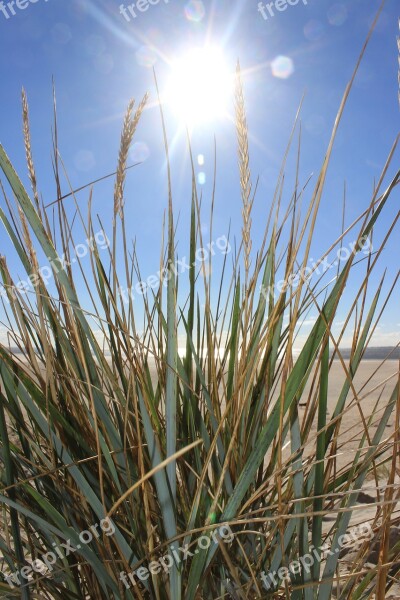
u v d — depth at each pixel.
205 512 0.65
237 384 0.58
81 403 0.65
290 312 0.55
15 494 0.62
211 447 0.54
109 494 0.66
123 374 0.64
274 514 0.67
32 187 0.61
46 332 0.61
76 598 0.65
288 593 0.55
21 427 0.63
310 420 0.65
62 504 0.65
